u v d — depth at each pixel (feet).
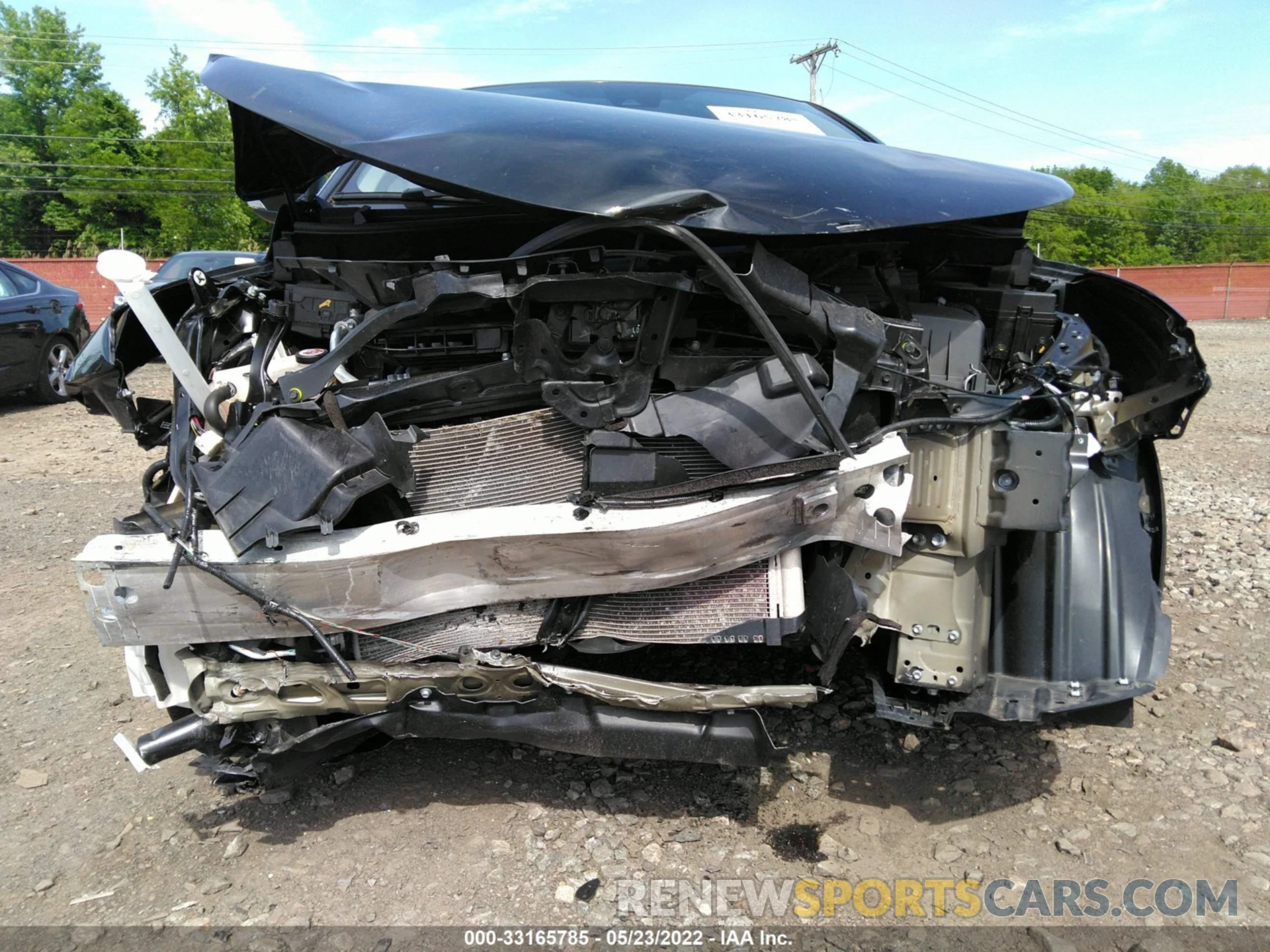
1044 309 8.71
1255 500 18.61
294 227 8.55
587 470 6.87
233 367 8.14
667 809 8.34
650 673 10.23
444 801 8.50
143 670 7.48
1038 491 6.96
